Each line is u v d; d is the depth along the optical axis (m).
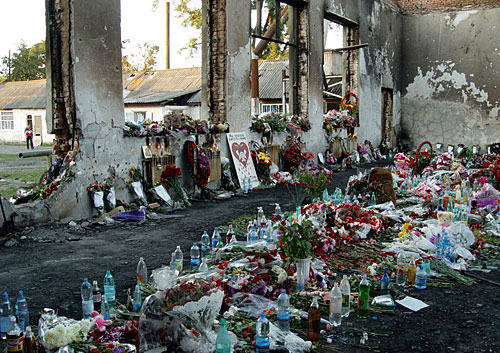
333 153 17.92
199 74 27.09
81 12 8.46
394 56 23.20
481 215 8.26
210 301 3.74
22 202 8.11
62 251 6.63
